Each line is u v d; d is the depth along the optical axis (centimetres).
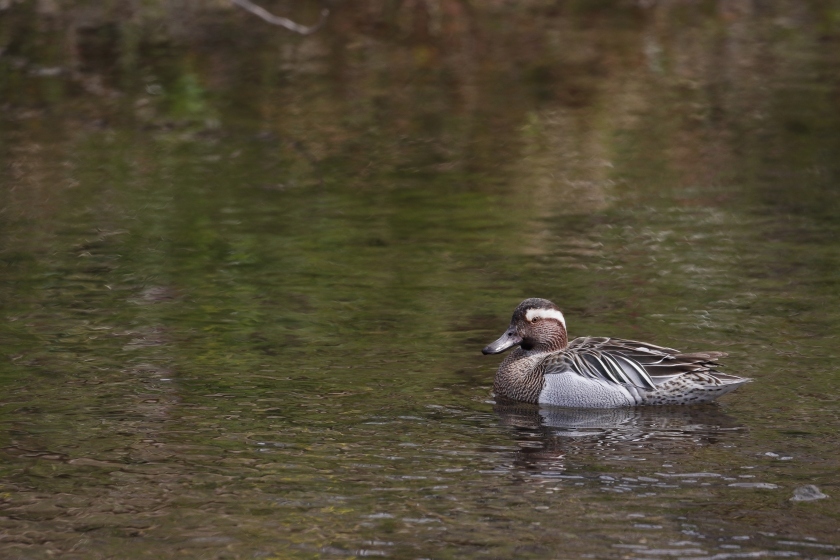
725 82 2845
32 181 2095
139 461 1020
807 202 1958
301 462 1017
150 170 2177
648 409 1172
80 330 1386
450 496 946
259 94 2747
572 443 1069
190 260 1683
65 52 2995
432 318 1437
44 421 1112
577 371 1196
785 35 3306
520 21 3450
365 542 866
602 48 3173
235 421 1112
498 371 1235
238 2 2555
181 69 2900
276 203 1981
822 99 2673
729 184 2081
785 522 890
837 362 1257
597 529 882
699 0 3672
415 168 2214
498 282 1575
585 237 1788
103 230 1819
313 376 1241
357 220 1886
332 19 3391
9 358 1288
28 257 1683
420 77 2906
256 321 1425
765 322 1395
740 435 1080
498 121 2547
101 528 895
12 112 2569
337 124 2522
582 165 2227
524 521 897
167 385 1211
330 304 1490
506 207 1958
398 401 1175
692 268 1623
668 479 977
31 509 927
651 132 2453
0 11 3206
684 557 837
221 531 887
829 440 1059
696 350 1302
